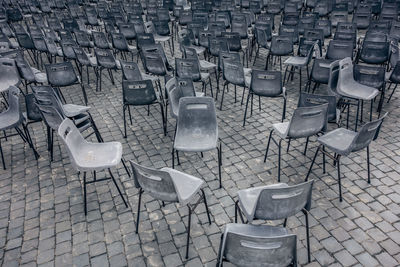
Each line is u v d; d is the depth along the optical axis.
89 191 4.38
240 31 8.85
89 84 8.13
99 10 12.23
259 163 4.78
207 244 3.48
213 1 13.43
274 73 5.05
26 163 5.09
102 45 8.73
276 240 2.13
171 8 13.58
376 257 3.22
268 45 8.26
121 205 4.09
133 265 3.28
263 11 13.66
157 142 5.47
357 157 4.75
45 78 6.77
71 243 3.59
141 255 3.39
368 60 6.64
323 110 3.86
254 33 8.97
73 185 4.52
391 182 4.23
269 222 3.71
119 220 3.87
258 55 9.62
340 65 5.04
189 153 5.10
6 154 5.36
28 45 8.94
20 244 3.62
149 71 6.51
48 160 5.14
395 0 11.14
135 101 5.25
